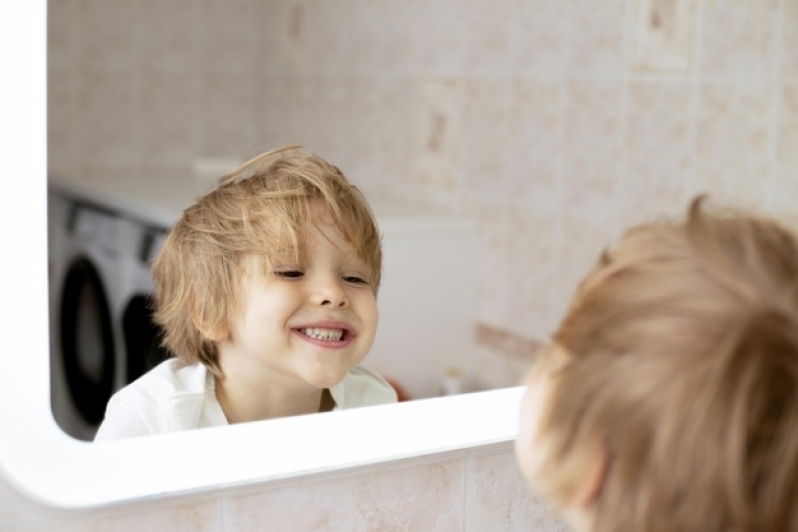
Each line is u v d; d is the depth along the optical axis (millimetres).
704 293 468
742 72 1739
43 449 702
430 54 2490
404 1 2568
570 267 2113
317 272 925
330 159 2898
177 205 2311
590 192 2062
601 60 2025
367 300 953
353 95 2783
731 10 1753
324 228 930
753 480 447
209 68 3186
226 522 749
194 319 917
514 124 2246
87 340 2496
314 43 2945
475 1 2340
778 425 447
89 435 2426
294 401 943
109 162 3076
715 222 508
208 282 907
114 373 2336
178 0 3117
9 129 665
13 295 683
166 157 3162
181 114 3168
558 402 502
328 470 770
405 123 2584
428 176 2508
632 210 1968
